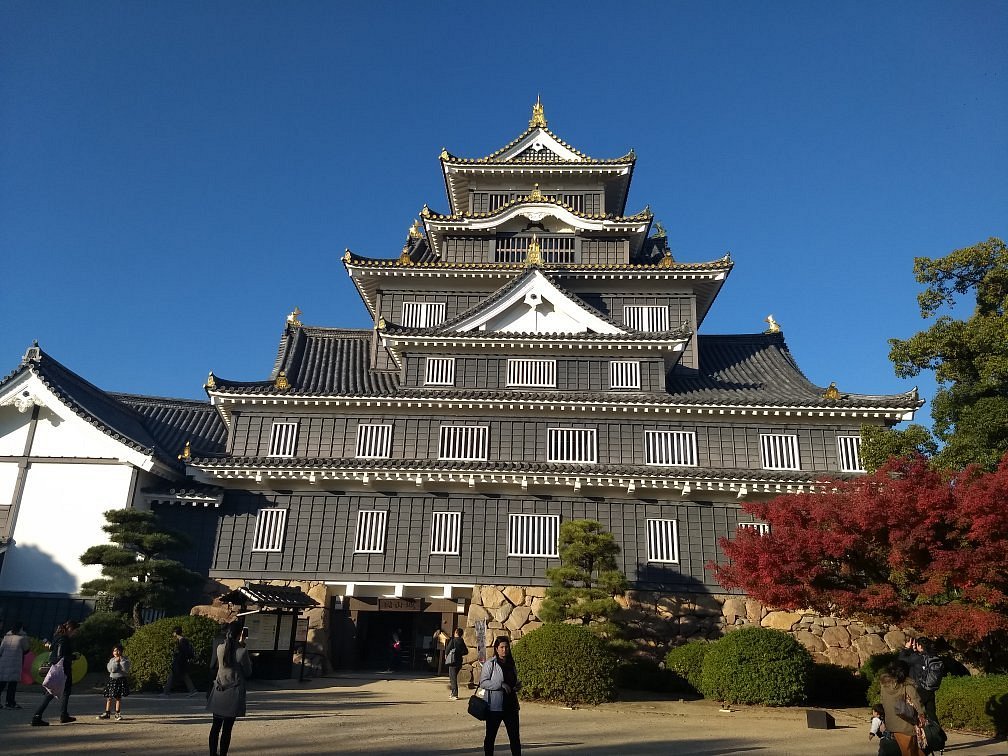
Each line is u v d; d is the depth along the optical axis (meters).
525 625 28.88
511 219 39.59
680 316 37.62
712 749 15.04
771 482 29.44
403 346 34.00
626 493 30.70
